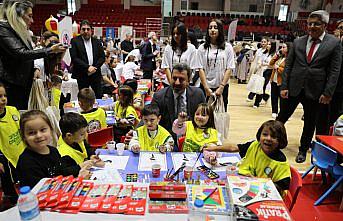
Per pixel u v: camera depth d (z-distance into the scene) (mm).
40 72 2863
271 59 5070
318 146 2570
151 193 1227
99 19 15805
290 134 4371
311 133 3277
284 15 17953
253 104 6059
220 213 1139
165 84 3801
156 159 1925
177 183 1339
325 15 2885
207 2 18125
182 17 16375
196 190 1287
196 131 2201
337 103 3336
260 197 1179
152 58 6426
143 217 1118
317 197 2625
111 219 1104
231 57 3355
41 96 2582
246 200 1156
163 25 15000
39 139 1588
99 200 1199
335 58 2947
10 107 2193
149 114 2123
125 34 10117
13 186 1925
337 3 16750
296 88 3168
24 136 1588
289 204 1640
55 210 1138
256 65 5879
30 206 1013
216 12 18141
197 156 1984
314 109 3174
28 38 2365
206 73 3387
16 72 2334
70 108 3217
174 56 3324
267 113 5383
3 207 1792
